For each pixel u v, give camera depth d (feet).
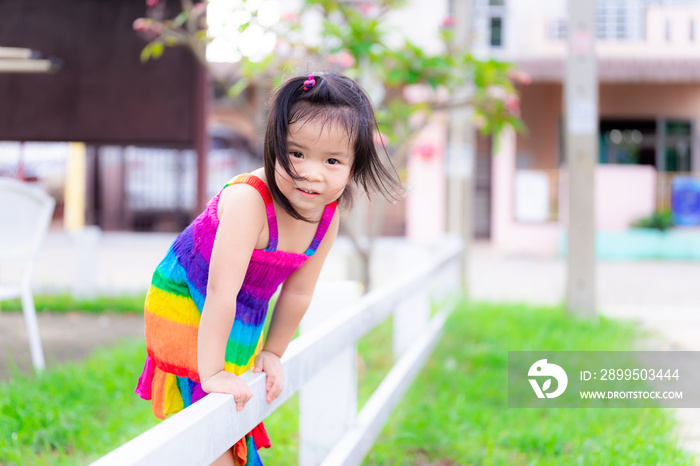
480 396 12.16
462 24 22.29
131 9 19.35
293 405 11.08
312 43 18.04
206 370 4.99
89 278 21.30
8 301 18.69
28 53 15.35
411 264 18.99
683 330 18.93
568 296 19.70
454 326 17.79
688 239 46.24
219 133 53.26
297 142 4.74
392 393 10.12
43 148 52.13
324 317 8.63
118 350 13.23
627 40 52.03
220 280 5.03
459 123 23.79
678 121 53.67
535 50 52.19
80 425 9.43
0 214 10.89
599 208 48.21
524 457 9.45
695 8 51.42
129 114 19.43
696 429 10.69
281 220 5.42
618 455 8.96
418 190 50.47
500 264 39.63
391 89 17.07
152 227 54.65
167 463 3.59
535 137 53.72
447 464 9.41
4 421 8.96
